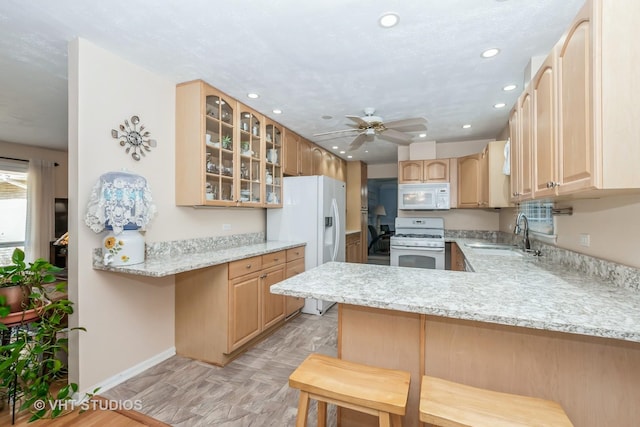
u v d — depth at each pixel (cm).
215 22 173
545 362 123
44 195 483
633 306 117
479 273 180
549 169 145
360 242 594
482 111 323
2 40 190
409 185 450
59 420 175
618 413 115
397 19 170
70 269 192
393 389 115
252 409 186
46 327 175
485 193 359
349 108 315
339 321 156
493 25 175
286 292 143
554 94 139
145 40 192
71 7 159
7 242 457
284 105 307
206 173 257
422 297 130
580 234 191
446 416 100
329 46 199
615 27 104
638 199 137
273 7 160
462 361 134
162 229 246
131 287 224
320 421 138
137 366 227
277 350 268
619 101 104
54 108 308
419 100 293
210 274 247
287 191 380
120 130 214
